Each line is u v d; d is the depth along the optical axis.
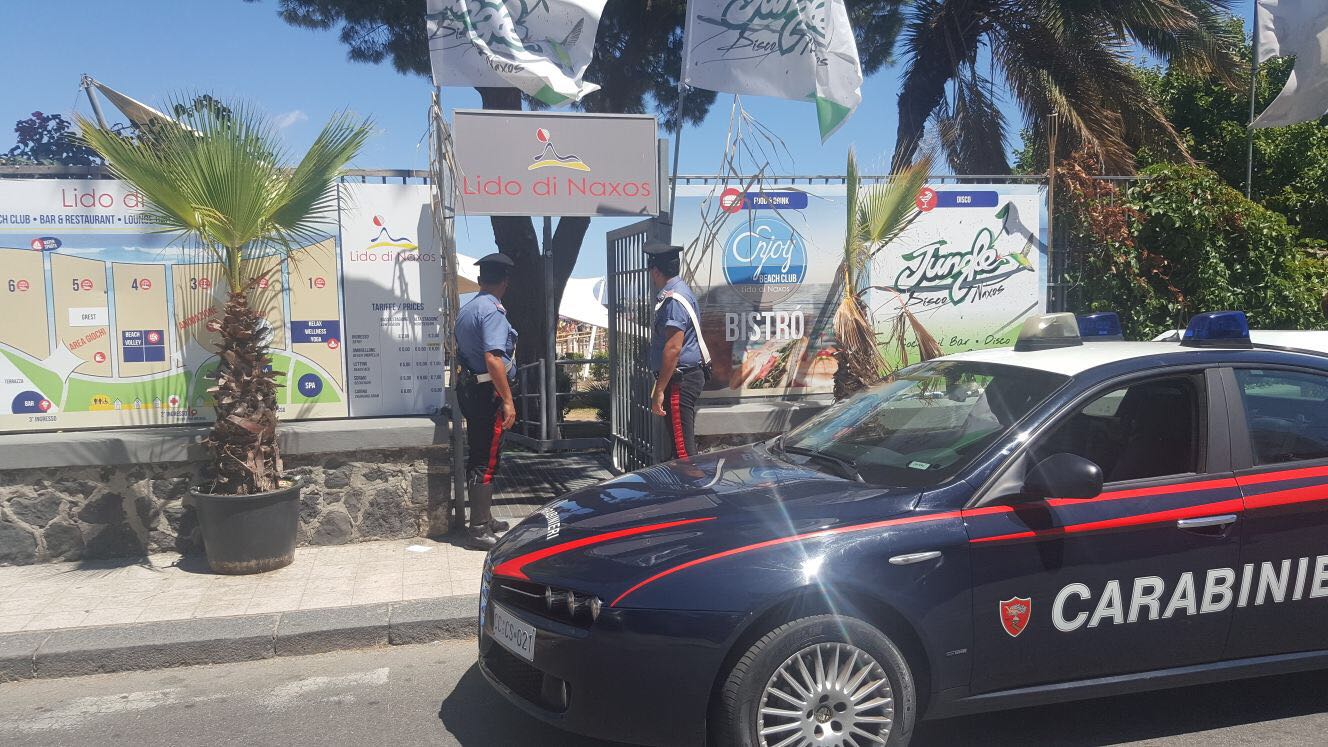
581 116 6.79
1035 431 3.65
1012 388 3.96
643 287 7.95
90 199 6.25
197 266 6.43
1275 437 3.86
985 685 3.47
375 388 6.76
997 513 3.47
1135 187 8.70
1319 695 4.23
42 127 6.97
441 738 3.93
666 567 3.29
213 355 6.51
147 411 6.44
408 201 6.68
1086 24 11.89
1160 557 3.59
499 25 6.54
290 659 4.86
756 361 7.82
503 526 6.43
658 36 12.77
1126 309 8.46
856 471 3.90
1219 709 4.10
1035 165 12.47
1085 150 9.62
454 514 6.78
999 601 3.43
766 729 3.22
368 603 5.29
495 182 6.68
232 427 5.76
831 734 3.28
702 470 4.28
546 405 10.22
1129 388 3.86
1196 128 14.64
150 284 6.38
